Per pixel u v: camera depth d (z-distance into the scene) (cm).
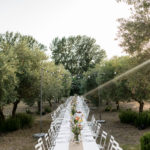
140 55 837
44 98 1460
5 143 920
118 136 1027
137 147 804
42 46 3462
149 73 838
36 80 1228
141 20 776
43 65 1384
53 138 843
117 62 1809
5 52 1104
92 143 623
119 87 1458
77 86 4634
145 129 1158
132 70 931
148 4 727
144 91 1167
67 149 564
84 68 4691
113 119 1603
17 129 1202
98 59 4644
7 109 2459
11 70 917
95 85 2442
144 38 763
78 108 1900
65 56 4753
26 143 917
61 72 2502
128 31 815
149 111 1323
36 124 1419
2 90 907
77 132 630
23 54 1226
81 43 4712
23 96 1262
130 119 1370
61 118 1248
